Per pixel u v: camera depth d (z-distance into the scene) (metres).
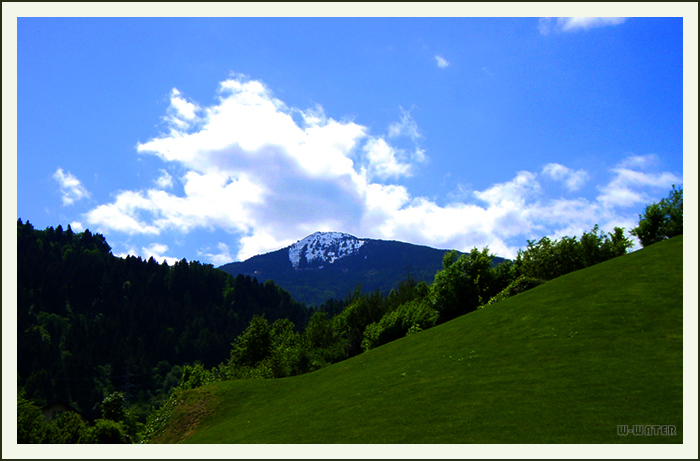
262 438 17.30
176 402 29.55
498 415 13.68
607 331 18.09
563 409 13.26
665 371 14.30
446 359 21.02
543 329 20.39
